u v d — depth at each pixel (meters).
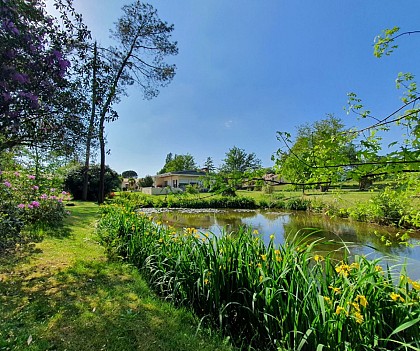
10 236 3.77
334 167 1.78
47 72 2.32
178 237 3.13
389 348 1.40
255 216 12.46
